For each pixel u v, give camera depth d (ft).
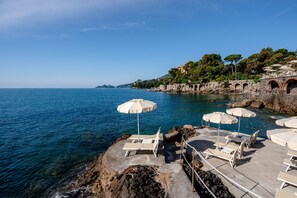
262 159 26.76
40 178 32.89
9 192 29.12
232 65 249.55
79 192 27.22
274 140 19.15
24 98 242.58
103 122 80.69
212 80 257.96
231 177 21.95
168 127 71.82
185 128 43.16
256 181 21.15
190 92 275.80
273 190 19.51
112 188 22.43
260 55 217.15
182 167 23.20
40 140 54.60
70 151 45.50
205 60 297.12
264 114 93.20
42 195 28.17
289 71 117.91
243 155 28.14
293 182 18.74
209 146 31.73
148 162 24.43
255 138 33.06
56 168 36.37
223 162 25.70
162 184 19.88
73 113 107.24
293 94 97.66
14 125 74.95
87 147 48.44
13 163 38.78
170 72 379.55
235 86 217.36
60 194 27.58
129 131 65.36
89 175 30.99
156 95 278.87
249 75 222.28
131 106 26.37
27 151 45.62
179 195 17.78
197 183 20.63
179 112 106.22
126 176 21.88
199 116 93.50
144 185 19.84
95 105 152.66
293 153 25.85
